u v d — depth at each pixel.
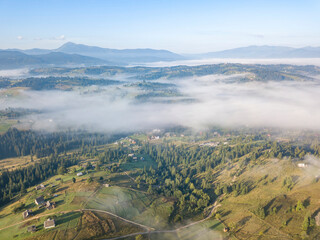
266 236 141.00
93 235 135.25
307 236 133.62
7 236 136.00
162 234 150.38
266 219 154.88
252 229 149.12
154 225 158.38
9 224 147.50
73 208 157.88
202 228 159.25
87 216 149.75
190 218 173.88
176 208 184.38
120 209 165.38
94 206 162.38
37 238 130.38
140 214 167.00
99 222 145.50
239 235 147.00
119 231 143.00
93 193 180.62
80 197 172.62
